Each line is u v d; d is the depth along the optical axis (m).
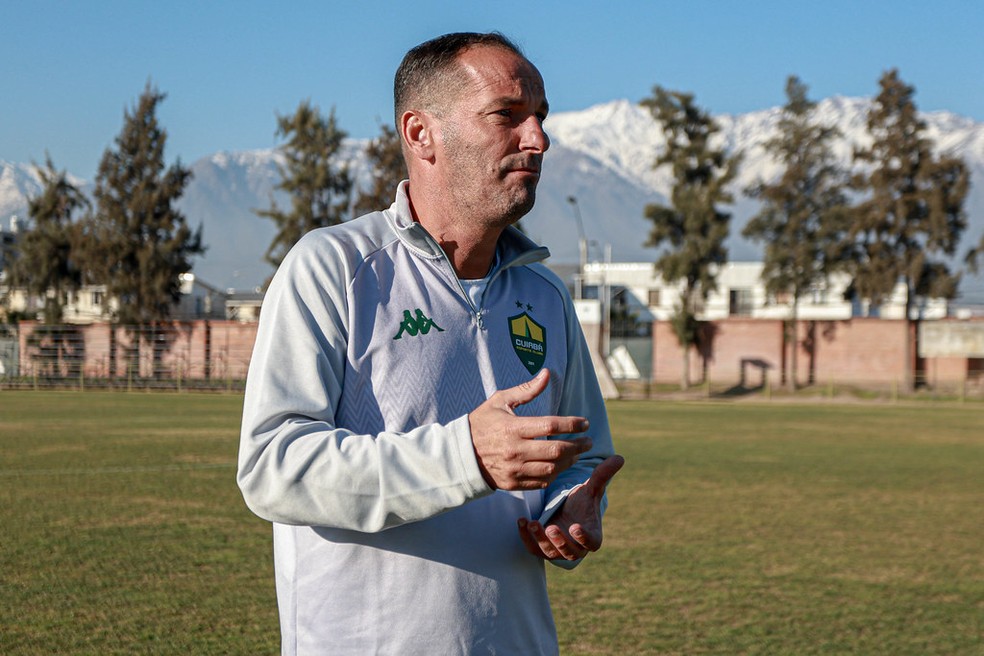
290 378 2.14
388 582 2.16
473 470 1.95
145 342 55.09
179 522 10.32
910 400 49.53
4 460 16.34
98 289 70.69
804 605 7.29
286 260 2.29
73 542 9.16
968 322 54.03
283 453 2.04
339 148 59.94
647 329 59.12
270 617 6.64
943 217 52.59
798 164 55.91
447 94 2.32
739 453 19.88
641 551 9.23
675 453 19.72
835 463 18.08
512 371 2.40
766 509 12.09
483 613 2.21
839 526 10.90
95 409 31.70
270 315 2.21
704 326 56.94
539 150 2.32
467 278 2.45
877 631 6.61
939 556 9.26
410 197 2.48
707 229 57.19
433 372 2.27
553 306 2.61
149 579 7.70
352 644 2.15
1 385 50.56
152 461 16.30
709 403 45.19
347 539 2.17
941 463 18.36
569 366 2.68
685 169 58.25
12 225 76.50
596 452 2.72
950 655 6.09
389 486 1.97
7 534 9.55
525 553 2.32
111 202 56.66
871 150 55.25
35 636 6.14
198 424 25.05
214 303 74.62
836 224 55.03
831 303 69.25
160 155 57.44
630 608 7.10
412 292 2.31
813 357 55.59
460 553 2.20
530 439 1.92
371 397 2.23
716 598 7.44
